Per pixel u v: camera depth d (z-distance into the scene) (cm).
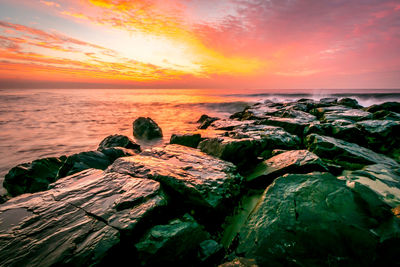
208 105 3762
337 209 297
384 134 731
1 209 329
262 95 6494
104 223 291
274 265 251
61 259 233
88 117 2438
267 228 297
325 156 633
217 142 647
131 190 375
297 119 1117
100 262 237
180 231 298
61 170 601
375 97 4041
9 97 5838
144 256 262
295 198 338
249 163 620
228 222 378
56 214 315
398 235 237
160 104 4009
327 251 249
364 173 446
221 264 269
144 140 1423
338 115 1108
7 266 226
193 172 465
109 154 711
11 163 985
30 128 1803
